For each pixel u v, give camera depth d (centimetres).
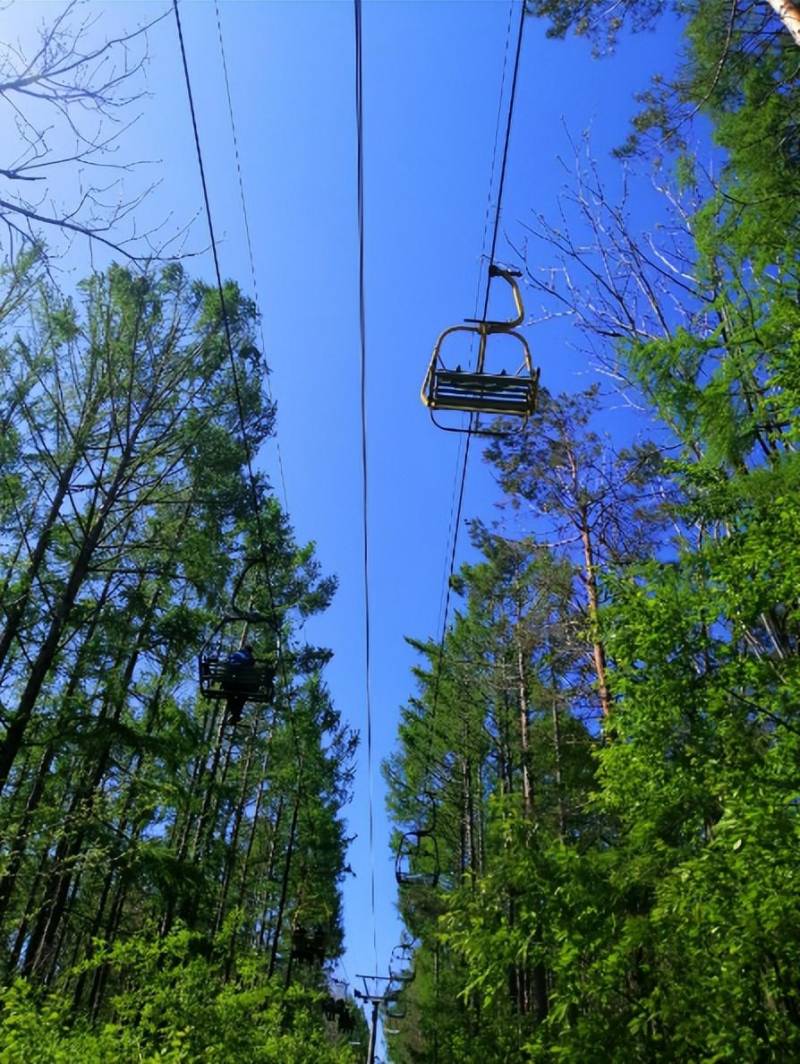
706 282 892
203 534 1598
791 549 505
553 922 574
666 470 689
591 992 551
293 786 2580
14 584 1316
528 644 1783
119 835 1141
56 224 447
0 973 1171
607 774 635
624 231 1122
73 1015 940
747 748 509
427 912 2658
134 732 1202
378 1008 2856
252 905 2842
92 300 1348
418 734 2770
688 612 559
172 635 1422
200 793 1716
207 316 1472
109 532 1353
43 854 1235
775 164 823
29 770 1483
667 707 541
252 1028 1045
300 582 2261
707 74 892
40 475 1369
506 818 672
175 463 1410
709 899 483
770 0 689
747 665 520
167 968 988
